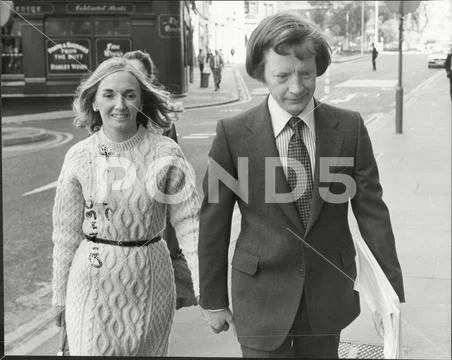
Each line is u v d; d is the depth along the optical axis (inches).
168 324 81.8
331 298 74.7
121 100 79.0
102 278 79.0
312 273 74.0
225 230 75.4
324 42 72.2
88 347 80.0
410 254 92.9
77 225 80.2
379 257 73.7
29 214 84.5
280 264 73.9
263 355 76.6
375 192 73.7
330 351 76.8
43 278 84.3
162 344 81.5
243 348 77.2
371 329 76.7
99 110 80.0
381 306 71.5
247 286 75.0
